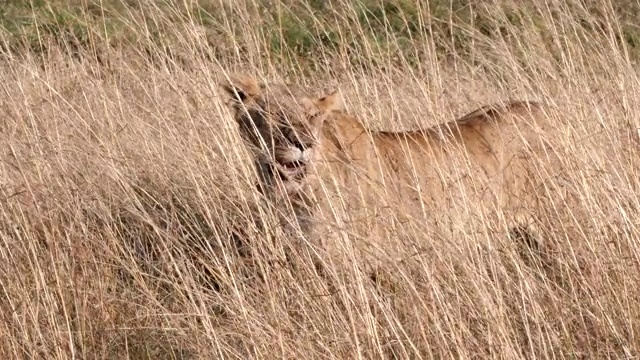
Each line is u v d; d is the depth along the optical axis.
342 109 12.51
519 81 13.20
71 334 10.65
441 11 19.03
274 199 11.65
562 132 11.41
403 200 11.62
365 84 13.23
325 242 10.98
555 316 10.16
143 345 10.86
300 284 10.41
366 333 9.74
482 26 16.12
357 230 10.89
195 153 11.80
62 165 11.89
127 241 12.06
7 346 10.46
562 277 10.46
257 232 10.67
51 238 11.13
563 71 12.46
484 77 14.65
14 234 11.43
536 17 15.52
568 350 9.87
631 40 19.19
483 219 10.45
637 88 12.26
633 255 10.35
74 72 13.84
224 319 10.78
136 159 12.25
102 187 12.09
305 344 9.77
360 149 12.05
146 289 10.59
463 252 10.07
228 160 10.93
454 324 9.79
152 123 13.07
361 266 10.18
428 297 9.99
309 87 14.96
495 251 10.34
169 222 11.31
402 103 14.12
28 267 11.27
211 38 14.90
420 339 9.89
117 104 13.17
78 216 11.44
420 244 10.47
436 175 12.17
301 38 17.91
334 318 9.96
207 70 11.58
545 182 11.71
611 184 10.81
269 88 12.04
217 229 11.45
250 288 10.59
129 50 14.36
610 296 10.22
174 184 11.49
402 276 10.07
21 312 10.78
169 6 12.91
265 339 9.86
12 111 12.98
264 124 11.91
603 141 11.44
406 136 12.55
